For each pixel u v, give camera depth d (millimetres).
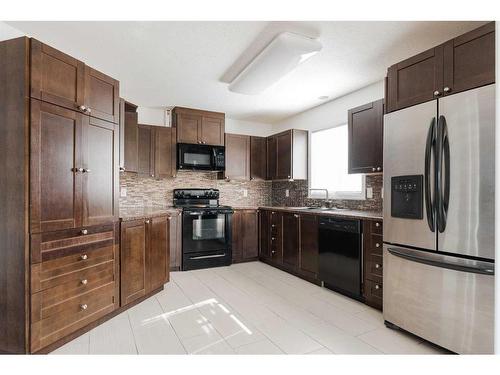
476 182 1712
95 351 1897
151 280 2863
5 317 1790
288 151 4402
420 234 2002
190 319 2396
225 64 2863
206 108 4371
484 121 1681
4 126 1779
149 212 3107
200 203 4594
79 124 2078
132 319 2387
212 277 3604
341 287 2951
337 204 3906
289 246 3771
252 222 4484
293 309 2615
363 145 3039
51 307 1877
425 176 1960
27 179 1746
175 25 2178
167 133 4145
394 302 2201
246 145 4766
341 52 2598
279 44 2273
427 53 1994
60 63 1943
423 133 1993
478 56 1715
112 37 2346
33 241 1772
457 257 1800
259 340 2061
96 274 2219
